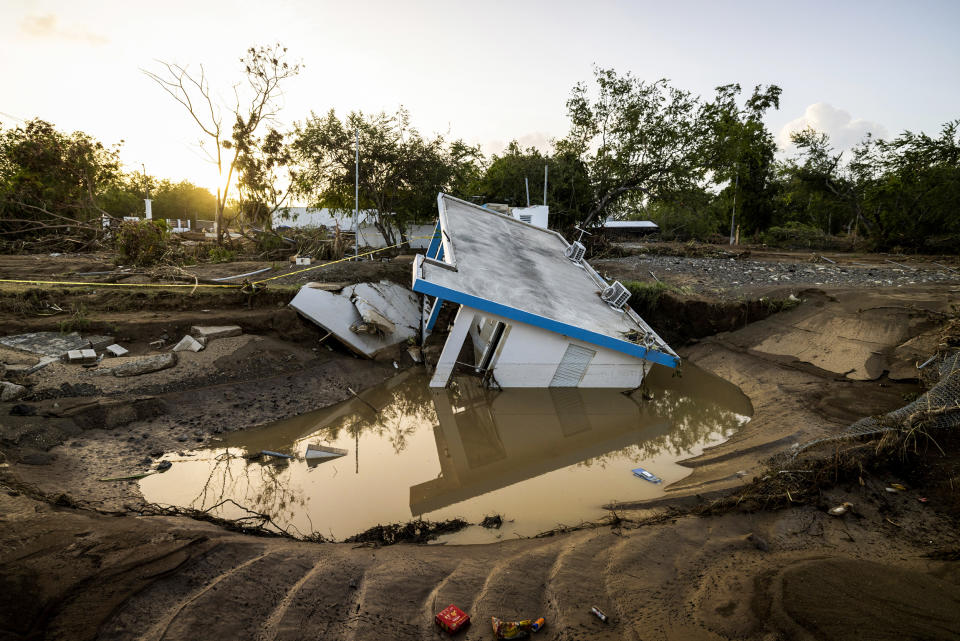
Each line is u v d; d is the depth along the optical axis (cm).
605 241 2634
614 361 1290
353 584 511
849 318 1266
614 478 845
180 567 493
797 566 518
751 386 1212
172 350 1136
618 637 434
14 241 2270
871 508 635
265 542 588
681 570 540
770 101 3603
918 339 1088
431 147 2525
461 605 484
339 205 2750
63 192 2619
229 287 1443
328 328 1322
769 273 1930
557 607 479
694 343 1567
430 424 1096
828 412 941
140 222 1920
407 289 1809
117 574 466
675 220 4800
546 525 690
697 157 2552
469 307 1206
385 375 1326
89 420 848
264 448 911
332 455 910
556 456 948
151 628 413
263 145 2577
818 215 4425
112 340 1123
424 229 2977
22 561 460
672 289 1673
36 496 607
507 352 1251
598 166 2798
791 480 691
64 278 1527
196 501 716
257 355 1177
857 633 410
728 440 964
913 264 2175
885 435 722
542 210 2481
